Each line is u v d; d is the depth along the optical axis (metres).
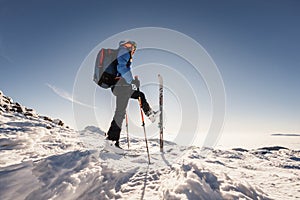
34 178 2.08
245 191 2.08
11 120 6.30
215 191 1.99
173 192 1.94
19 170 2.18
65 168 2.41
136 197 2.02
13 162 2.65
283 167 4.07
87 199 1.99
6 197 1.76
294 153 6.22
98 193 2.09
